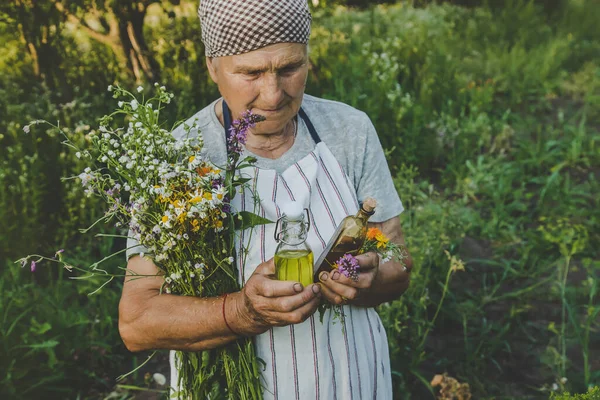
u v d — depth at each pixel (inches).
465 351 139.9
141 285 64.7
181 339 62.1
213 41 61.1
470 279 165.8
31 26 216.2
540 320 152.0
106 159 59.3
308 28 61.8
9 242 153.7
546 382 132.3
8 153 172.9
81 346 133.8
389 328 128.8
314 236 64.0
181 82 227.5
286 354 63.6
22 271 151.2
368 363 68.9
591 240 180.7
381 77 248.2
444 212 174.1
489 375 134.6
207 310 60.6
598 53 355.3
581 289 158.4
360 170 69.8
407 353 130.5
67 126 180.7
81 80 225.9
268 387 64.1
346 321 66.3
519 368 136.6
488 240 182.7
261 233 63.3
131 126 59.2
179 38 239.6
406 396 123.6
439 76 282.4
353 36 336.5
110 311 144.3
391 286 69.2
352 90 244.2
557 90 300.4
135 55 233.0
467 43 358.3
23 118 181.6
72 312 139.3
